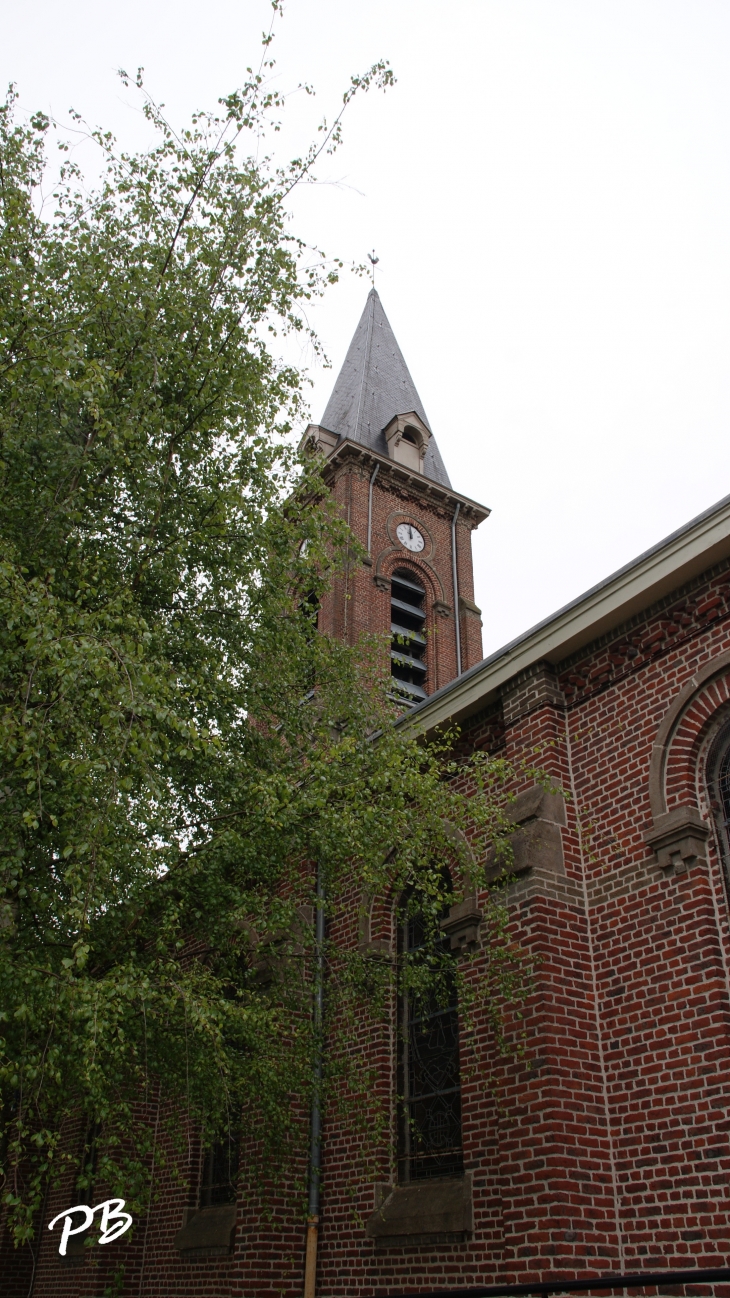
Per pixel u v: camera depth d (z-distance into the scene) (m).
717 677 9.57
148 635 6.78
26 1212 5.91
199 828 8.46
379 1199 10.64
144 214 9.11
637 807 9.84
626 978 9.34
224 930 8.59
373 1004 9.02
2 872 6.73
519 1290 6.02
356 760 8.80
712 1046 8.34
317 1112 11.19
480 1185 9.60
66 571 7.80
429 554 29.19
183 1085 8.00
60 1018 6.36
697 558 9.76
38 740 6.14
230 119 9.08
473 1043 9.57
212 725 8.97
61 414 8.22
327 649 10.52
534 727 10.98
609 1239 8.41
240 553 9.38
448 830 11.48
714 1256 7.73
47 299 8.10
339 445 29.08
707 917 8.82
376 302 37.59
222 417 9.09
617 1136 8.86
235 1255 11.56
